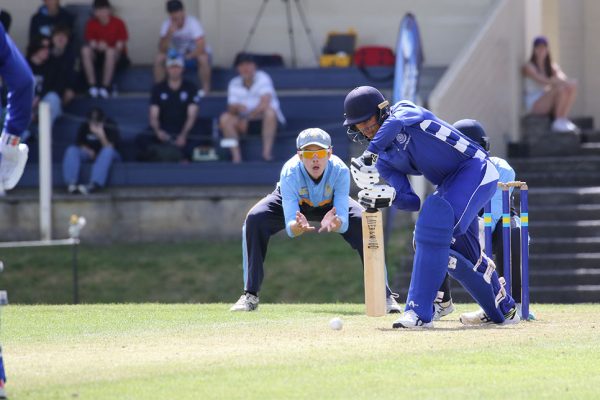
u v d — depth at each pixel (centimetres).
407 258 5834
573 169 6788
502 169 3522
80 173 6606
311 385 2173
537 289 5688
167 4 7112
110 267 6053
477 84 6831
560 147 7000
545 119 7144
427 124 2897
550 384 2194
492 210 3506
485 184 2939
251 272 3853
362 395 2081
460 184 2922
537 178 6712
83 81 7100
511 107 7150
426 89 7394
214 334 2952
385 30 7688
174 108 6744
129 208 6500
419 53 6097
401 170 2989
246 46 7681
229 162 6619
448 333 2881
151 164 6606
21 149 2261
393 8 7688
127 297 5734
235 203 6500
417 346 2639
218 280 5891
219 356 2527
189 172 6612
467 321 3191
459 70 6606
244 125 6712
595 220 6200
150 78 7250
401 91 6031
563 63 8006
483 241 3497
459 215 2917
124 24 7219
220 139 6775
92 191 6569
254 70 6719
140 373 2306
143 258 6159
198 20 7681
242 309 3844
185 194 6488
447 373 2298
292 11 7688
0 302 2098
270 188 6600
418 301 2989
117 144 6738
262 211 3834
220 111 7019
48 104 6394
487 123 6969
